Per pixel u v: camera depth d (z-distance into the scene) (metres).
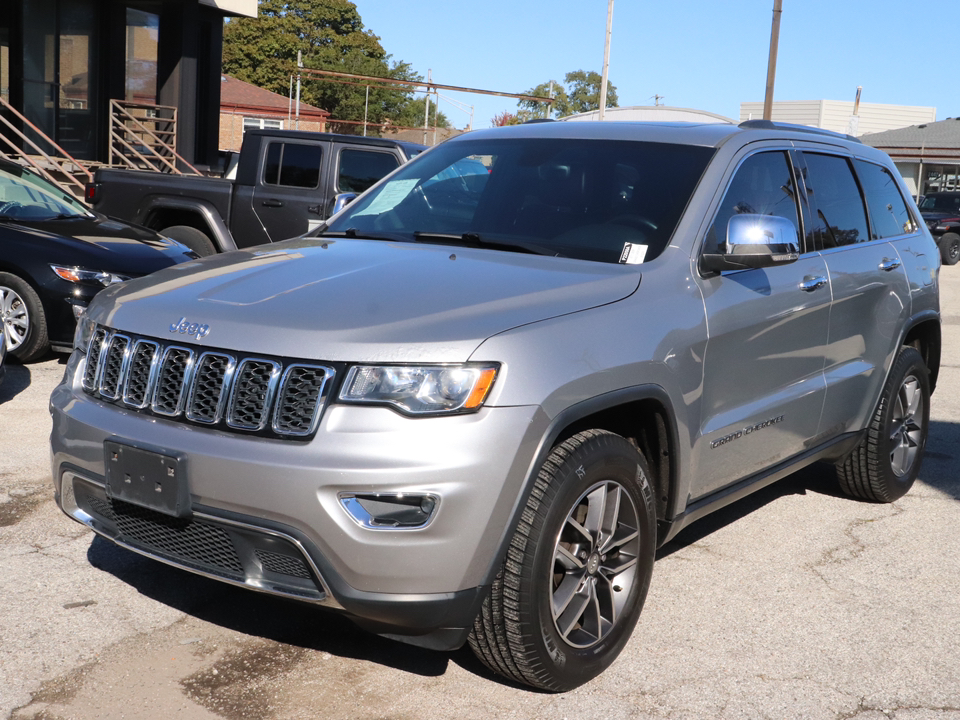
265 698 3.01
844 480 5.20
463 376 2.73
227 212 10.42
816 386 4.33
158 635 3.37
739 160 3.98
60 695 2.96
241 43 73.94
